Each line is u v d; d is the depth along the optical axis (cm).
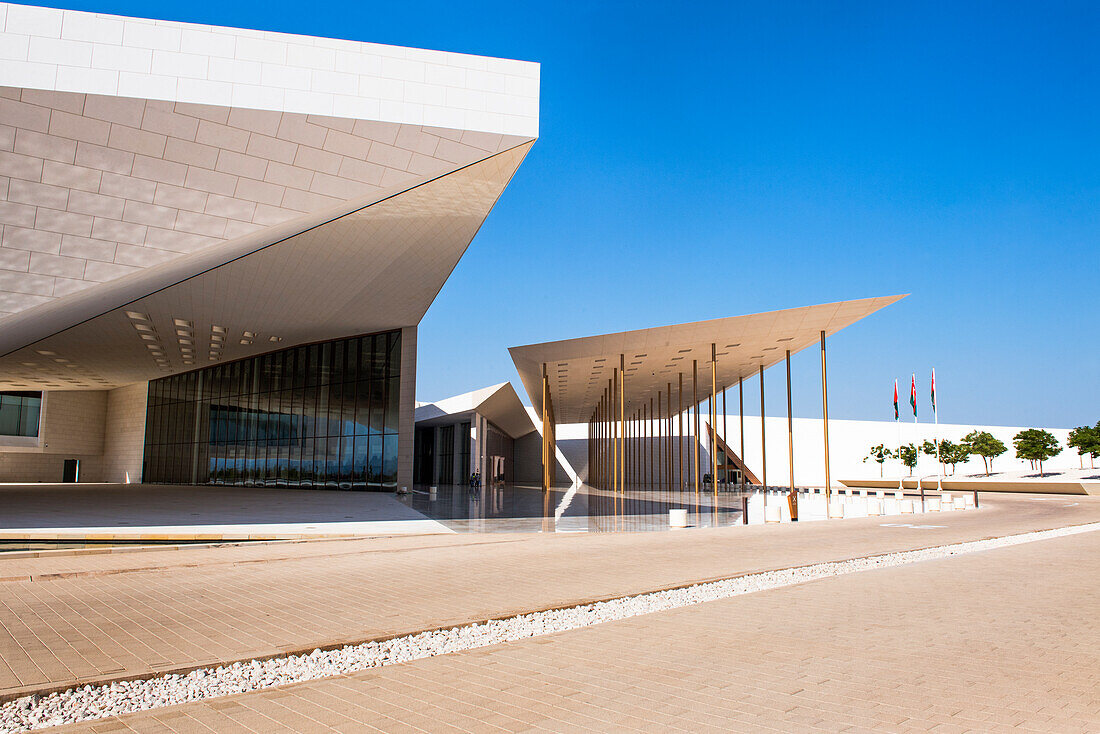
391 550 1102
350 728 336
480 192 1494
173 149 1161
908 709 361
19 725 344
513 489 4119
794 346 2925
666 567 923
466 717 351
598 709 363
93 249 1217
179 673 434
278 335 2897
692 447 5616
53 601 677
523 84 1295
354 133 1225
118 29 1102
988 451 5725
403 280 2159
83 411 4350
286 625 568
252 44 1170
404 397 2844
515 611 618
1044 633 540
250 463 3366
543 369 3170
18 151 1090
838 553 1091
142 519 1557
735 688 399
